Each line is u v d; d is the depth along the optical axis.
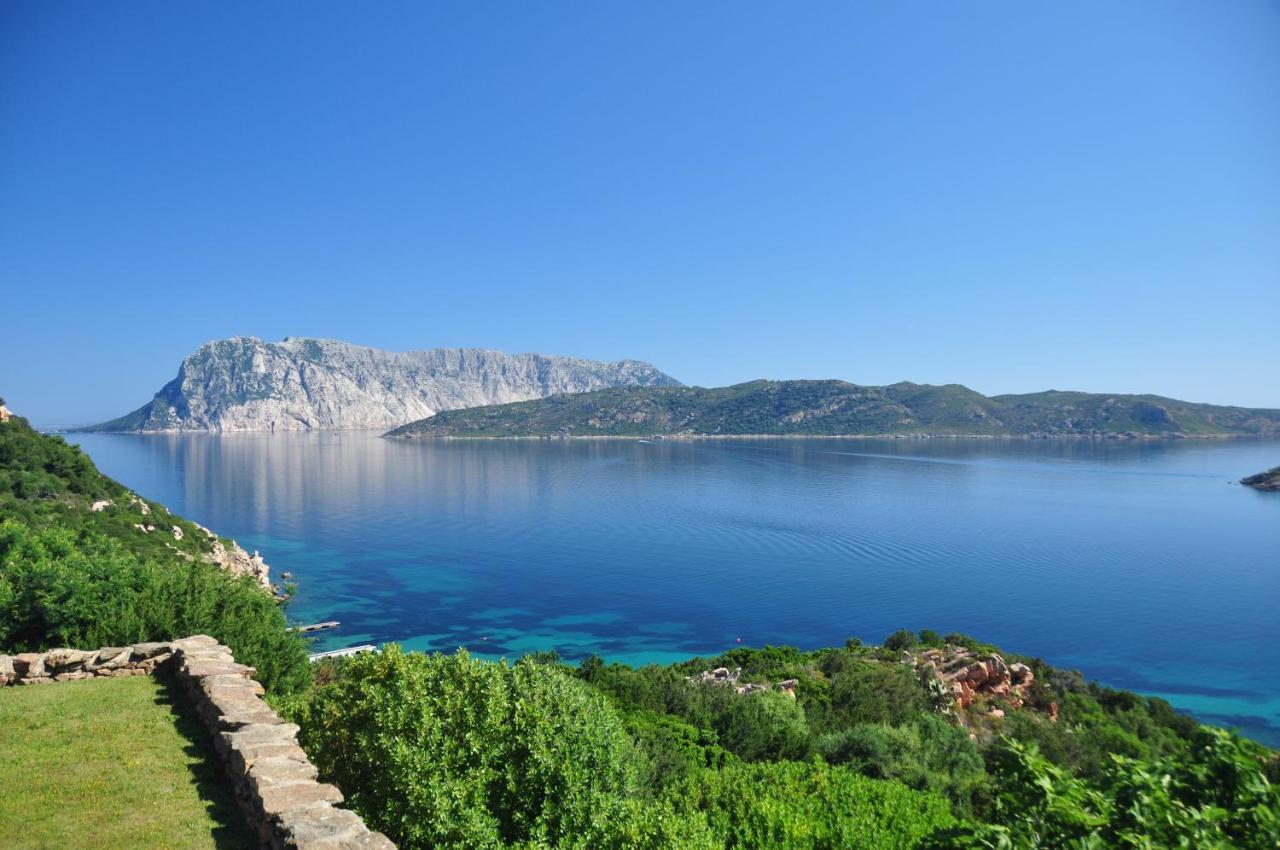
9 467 73.31
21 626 20.00
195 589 22.69
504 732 13.14
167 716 14.57
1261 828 6.38
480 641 82.50
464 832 11.04
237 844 9.87
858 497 196.62
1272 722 61.38
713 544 140.38
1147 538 143.00
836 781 20.92
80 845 9.51
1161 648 80.69
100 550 30.25
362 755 12.89
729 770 21.84
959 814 19.53
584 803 12.40
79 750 12.67
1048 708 54.53
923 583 110.56
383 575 115.44
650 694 33.94
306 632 82.94
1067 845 6.64
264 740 11.90
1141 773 6.97
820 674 52.75
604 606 98.44
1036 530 151.12
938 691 48.44
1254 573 115.81
